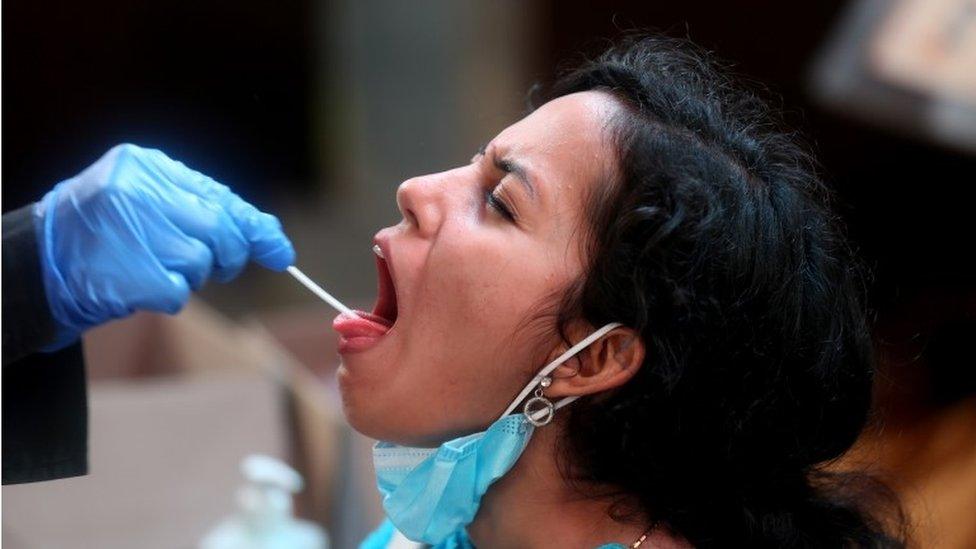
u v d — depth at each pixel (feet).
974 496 13.26
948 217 18.06
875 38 13.61
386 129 27.63
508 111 24.36
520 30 24.52
